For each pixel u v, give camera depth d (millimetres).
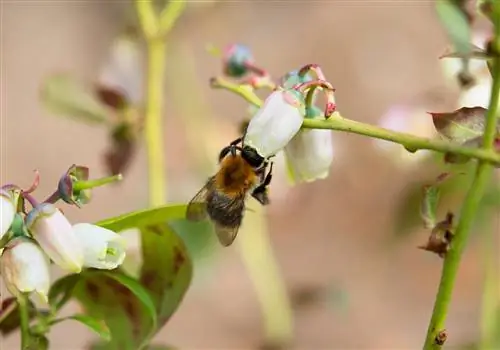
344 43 670
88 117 385
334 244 578
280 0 679
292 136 284
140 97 386
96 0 672
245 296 544
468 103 344
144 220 296
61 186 281
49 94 385
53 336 489
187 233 368
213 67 623
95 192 566
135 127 382
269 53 665
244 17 664
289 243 576
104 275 300
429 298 561
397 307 558
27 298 287
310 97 285
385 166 582
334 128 284
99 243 280
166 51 506
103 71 388
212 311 541
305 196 579
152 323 304
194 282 394
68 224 279
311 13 681
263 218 440
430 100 381
